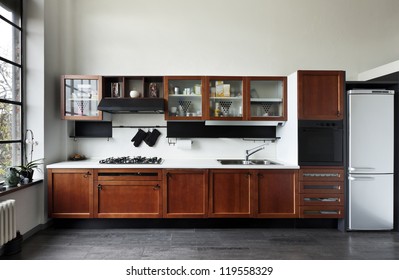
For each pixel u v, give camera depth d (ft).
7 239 7.47
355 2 12.51
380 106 9.91
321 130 10.17
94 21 12.04
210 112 11.29
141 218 10.30
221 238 9.39
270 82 11.90
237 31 12.28
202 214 10.11
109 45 12.09
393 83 10.22
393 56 12.52
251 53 12.32
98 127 12.04
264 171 10.14
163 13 12.21
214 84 11.39
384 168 9.94
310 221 10.50
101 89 10.93
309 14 12.44
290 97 10.87
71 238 9.30
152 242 8.99
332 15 12.48
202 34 12.25
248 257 7.94
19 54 9.92
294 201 10.16
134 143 12.05
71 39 11.96
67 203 9.99
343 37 12.50
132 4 12.13
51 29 10.65
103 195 10.03
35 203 9.82
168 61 12.21
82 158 11.70
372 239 9.39
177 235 9.64
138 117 12.09
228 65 12.27
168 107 11.15
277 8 12.37
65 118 10.81
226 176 10.15
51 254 8.06
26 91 10.09
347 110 10.09
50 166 9.90
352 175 9.98
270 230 10.25
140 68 12.15
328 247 8.69
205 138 12.22
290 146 10.85
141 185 10.08
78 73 12.01
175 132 12.05
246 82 11.09
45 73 10.23
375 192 9.93
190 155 12.24
